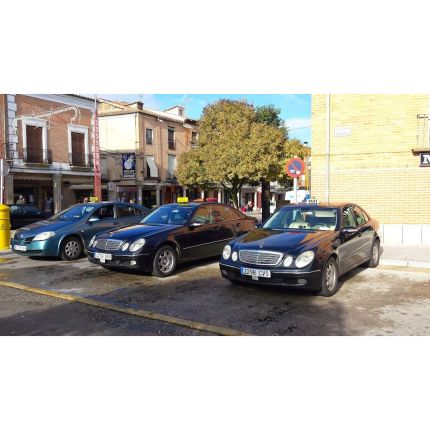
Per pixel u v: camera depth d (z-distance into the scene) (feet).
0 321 16.25
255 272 19.01
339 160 36.86
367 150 35.78
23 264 28.63
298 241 19.65
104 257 23.93
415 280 22.77
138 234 24.06
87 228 30.96
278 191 179.01
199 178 73.15
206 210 28.22
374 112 35.45
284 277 18.44
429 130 33.81
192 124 134.51
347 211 24.00
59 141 89.81
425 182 33.99
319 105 37.35
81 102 94.27
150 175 116.67
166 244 24.34
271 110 92.79
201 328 15.30
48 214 67.26
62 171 90.27
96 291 20.80
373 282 22.30
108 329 15.33
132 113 112.57
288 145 62.59
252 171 58.80
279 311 17.24
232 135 61.77
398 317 16.42
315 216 23.09
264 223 24.38
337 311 17.19
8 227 36.01
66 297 19.66
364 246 24.44
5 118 79.05
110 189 113.91
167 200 126.11
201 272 25.30
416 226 34.17
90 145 97.14
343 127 36.58
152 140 118.11
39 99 85.40
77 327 15.56
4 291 20.94
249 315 16.76
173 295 19.89
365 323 15.76
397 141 34.73
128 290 20.94
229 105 66.28
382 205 35.42
